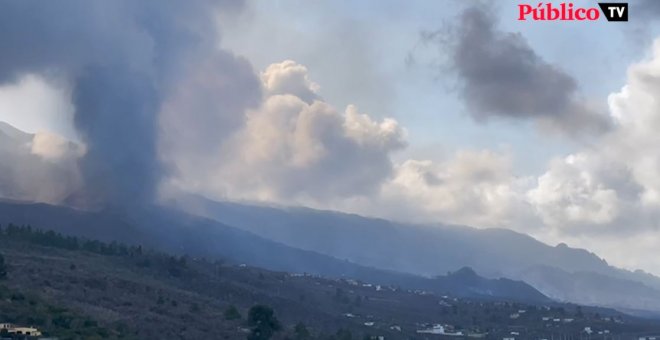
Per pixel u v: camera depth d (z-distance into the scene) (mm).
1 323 155250
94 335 158500
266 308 186375
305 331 195625
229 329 189125
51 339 148875
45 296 181625
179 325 184000
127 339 162375
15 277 193750
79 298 188750
